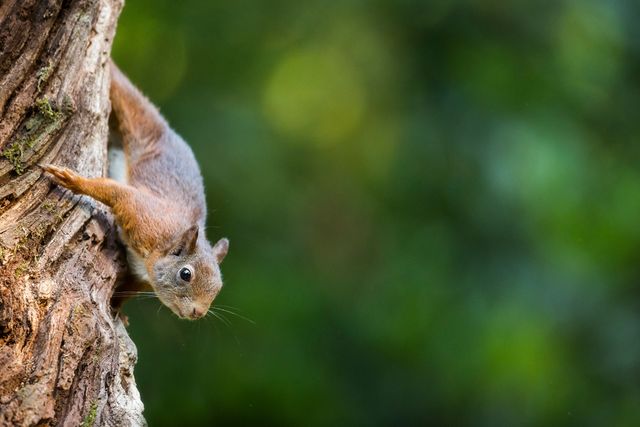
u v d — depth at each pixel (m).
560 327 15.09
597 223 15.69
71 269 7.33
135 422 7.07
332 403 14.18
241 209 14.64
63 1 8.14
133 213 8.31
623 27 16.25
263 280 14.55
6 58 7.71
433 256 15.56
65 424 6.48
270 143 15.70
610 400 15.09
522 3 16.19
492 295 15.04
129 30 15.91
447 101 15.64
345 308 15.49
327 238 16.70
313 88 17.61
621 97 16.45
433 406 14.89
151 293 8.97
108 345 6.98
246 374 13.76
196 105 15.13
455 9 16.22
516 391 14.91
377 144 17.11
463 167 15.31
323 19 16.91
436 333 15.09
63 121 7.85
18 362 6.48
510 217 15.21
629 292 15.69
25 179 7.49
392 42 16.56
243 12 16.62
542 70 16.12
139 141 9.34
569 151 15.32
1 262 6.89
